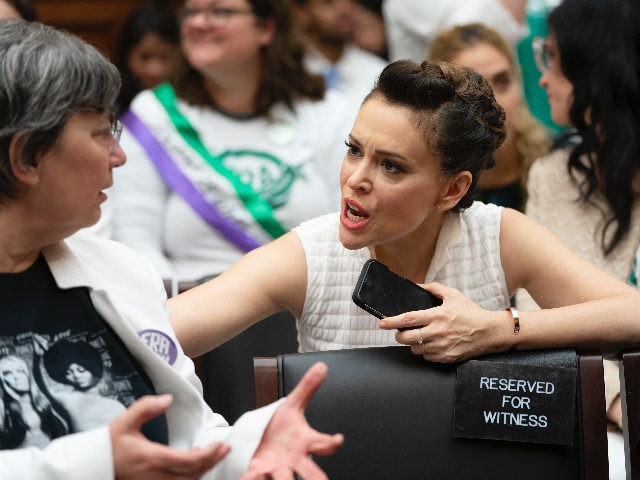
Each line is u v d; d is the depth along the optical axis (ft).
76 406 7.02
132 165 14.49
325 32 19.61
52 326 7.13
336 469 8.09
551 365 8.27
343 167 8.82
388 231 8.77
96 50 6.91
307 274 9.37
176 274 14.47
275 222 14.44
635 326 8.88
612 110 12.00
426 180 8.67
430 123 8.53
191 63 14.65
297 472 6.79
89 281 7.27
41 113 6.63
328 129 14.90
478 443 8.19
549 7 17.70
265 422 6.92
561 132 16.12
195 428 7.66
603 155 11.98
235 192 14.38
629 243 12.01
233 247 14.47
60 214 6.92
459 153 8.71
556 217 12.30
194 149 14.55
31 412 6.84
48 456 6.33
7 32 6.72
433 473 8.16
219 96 14.79
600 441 8.27
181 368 7.87
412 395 8.20
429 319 8.23
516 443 8.21
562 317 8.71
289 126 14.80
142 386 7.31
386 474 8.12
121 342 7.40
